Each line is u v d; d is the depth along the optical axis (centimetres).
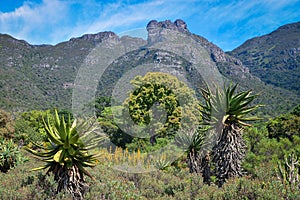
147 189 675
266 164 962
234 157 714
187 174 818
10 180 639
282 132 1532
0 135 1730
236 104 702
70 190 531
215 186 687
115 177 710
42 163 901
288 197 535
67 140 523
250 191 555
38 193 528
